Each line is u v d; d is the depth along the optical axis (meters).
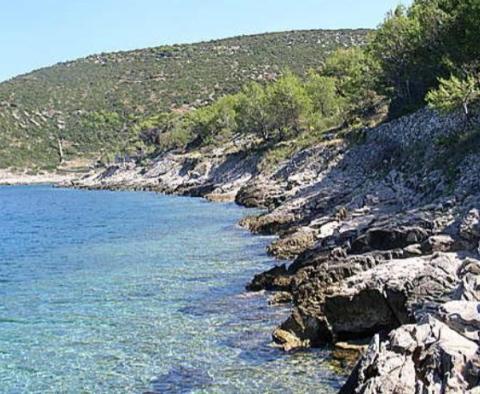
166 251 46.09
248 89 143.38
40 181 193.88
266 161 93.69
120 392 19.48
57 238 59.19
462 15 52.28
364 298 22.17
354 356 21.08
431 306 20.03
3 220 80.56
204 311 27.92
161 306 29.38
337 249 30.59
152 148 168.50
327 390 18.44
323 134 92.38
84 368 21.72
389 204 43.69
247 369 20.58
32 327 27.03
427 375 14.53
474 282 19.91
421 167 48.72
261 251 42.97
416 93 71.19
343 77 115.75
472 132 45.28
